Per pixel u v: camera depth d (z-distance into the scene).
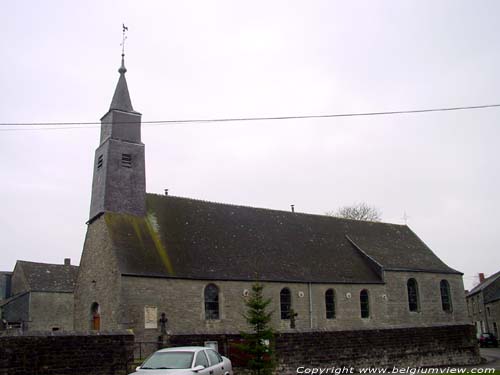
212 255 29.31
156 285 25.80
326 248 35.41
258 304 18.27
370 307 33.38
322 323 31.02
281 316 29.56
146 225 28.73
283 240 34.03
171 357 13.18
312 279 31.36
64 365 16.83
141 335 24.55
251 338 17.80
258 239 32.84
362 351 23.44
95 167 30.67
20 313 43.56
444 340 26.92
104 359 17.55
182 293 26.55
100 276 27.30
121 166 29.47
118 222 27.81
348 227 39.28
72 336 17.19
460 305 37.78
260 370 17.98
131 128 30.66
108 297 25.92
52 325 43.72
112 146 29.44
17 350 16.17
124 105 30.80
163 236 28.70
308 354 21.75
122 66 31.91
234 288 28.38
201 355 13.54
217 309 27.72
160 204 31.14
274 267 30.86
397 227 42.59
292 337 21.55
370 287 33.75
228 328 27.41
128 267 25.27
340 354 22.67
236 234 32.22
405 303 34.94
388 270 34.69
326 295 31.94
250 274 29.28
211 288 27.89
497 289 56.00
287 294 30.47
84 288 29.47
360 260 35.88
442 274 37.62
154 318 25.20
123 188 29.11
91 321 27.88
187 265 27.59
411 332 25.64
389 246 38.72
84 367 17.14
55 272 46.81
